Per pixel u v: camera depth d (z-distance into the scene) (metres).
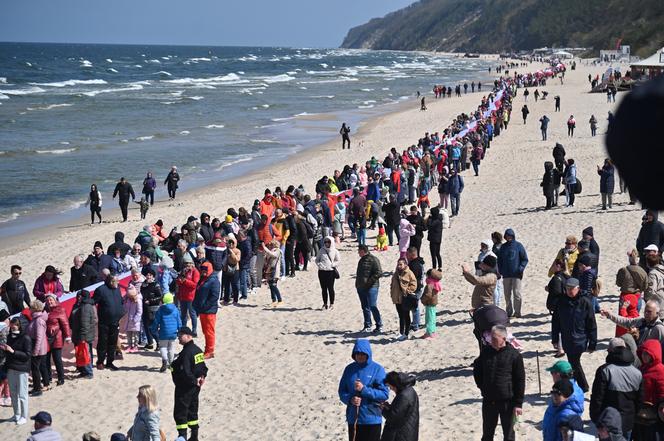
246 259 26.38
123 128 84.00
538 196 40.38
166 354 20.67
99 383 20.14
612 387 10.91
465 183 47.50
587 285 16.14
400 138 75.19
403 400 11.57
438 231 26.94
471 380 17.31
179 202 47.41
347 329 22.81
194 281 22.50
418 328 21.66
